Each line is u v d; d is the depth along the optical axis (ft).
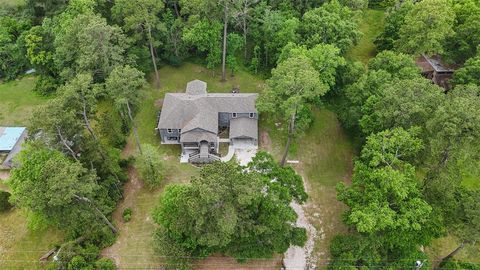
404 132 146.61
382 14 306.14
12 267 162.20
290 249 165.17
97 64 204.23
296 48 207.72
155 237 155.12
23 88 250.37
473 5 232.73
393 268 146.51
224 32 229.25
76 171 137.80
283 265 159.94
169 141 211.61
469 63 208.64
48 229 174.81
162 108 215.10
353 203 148.05
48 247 167.73
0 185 191.83
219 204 130.72
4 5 297.94
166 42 245.86
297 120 189.98
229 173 134.41
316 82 165.17
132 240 169.58
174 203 150.61
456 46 232.32
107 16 252.01
